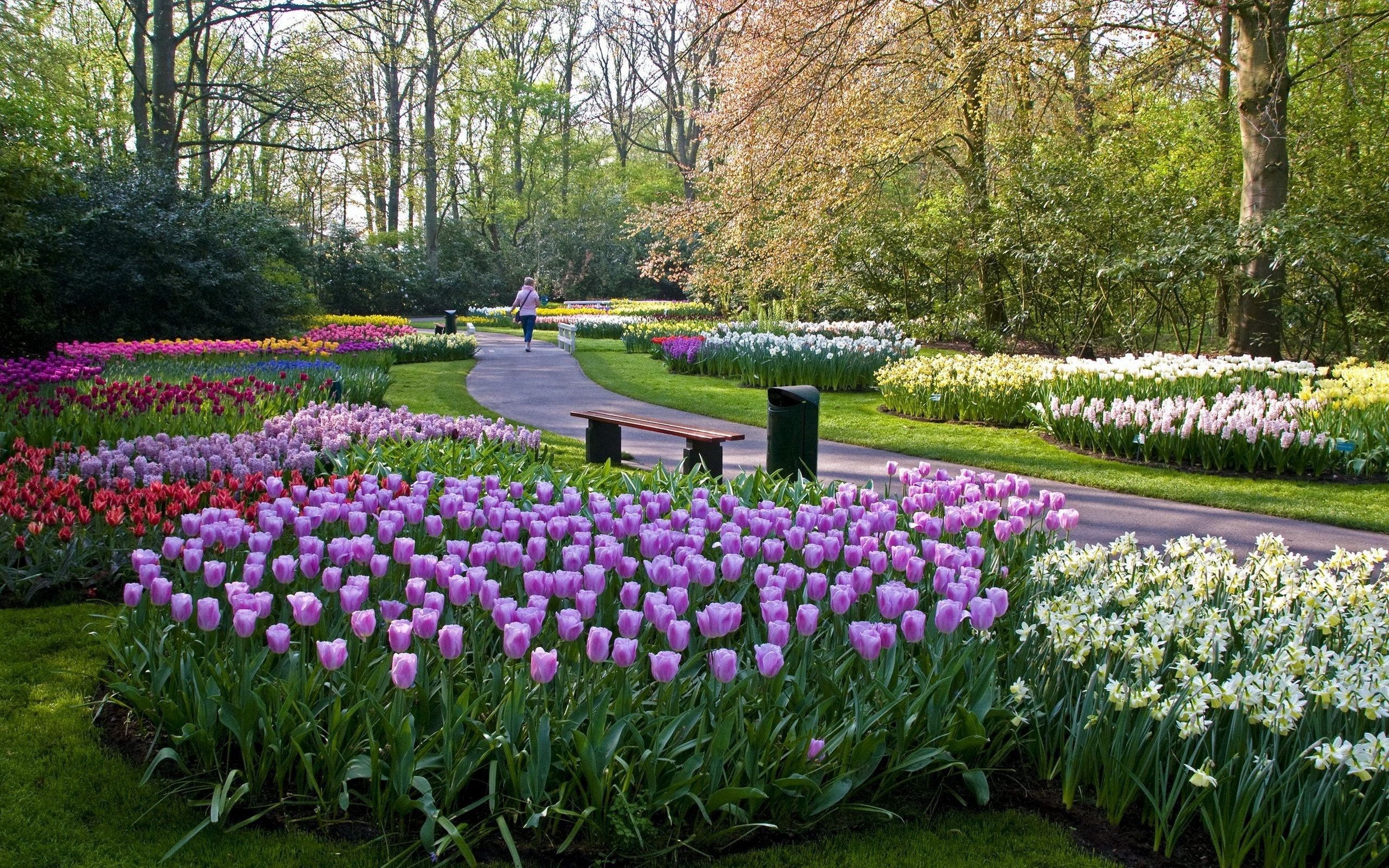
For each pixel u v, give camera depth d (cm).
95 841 297
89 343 1761
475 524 474
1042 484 885
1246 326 1472
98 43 3841
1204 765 281
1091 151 1892
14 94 2712
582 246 4919
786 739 308
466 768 295
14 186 1597
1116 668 330
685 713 307
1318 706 292
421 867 282
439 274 4453
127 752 352
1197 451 941
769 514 455
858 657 352
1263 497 812
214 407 859
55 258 1914
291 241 3127
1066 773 319
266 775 315
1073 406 1028
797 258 2145
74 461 643
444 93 4800
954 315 2202
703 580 363
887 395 1359
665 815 307
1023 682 334
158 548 509
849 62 1791
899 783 323
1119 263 1562
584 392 1563
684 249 4600
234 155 4484
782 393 765
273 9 2638
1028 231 1798
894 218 2272
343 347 1953
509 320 3634
